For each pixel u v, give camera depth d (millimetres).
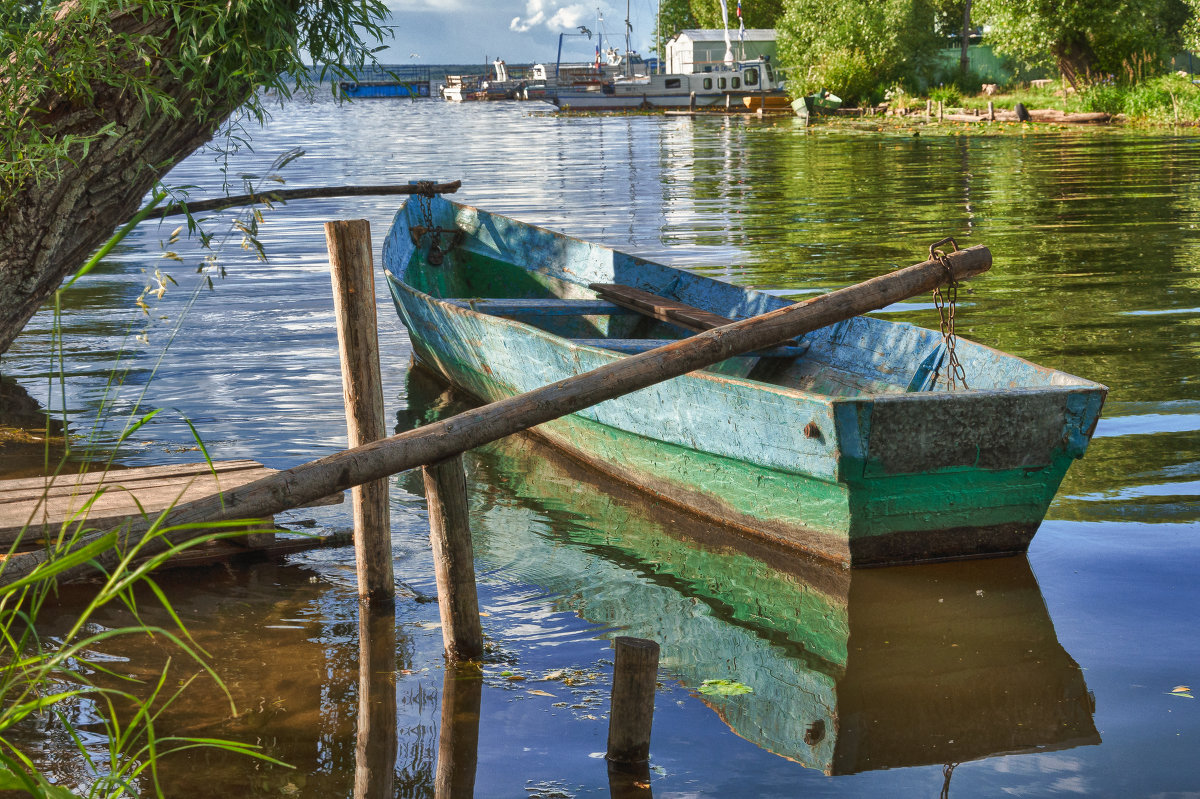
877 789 3533
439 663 4492
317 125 53156
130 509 5371
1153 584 5117
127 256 15484
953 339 5992
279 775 3621
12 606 4938
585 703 4145
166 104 3992
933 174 23453
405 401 8789
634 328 9227
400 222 10883
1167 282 11859
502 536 6008
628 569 5535
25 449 7219
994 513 5473
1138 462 6598
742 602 5102
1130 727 3891
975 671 4340
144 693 4176
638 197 21172
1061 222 16344
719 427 5840
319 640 4711
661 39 74062
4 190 4117
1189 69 43031
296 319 11359
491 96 88062
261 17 4109
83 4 3854
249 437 7539
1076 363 8664
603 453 7012
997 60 47500
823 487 5359
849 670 4391
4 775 1920
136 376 9164
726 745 3828
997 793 3484
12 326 4375
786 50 49812
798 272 13109
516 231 10797
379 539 5055
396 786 3559
